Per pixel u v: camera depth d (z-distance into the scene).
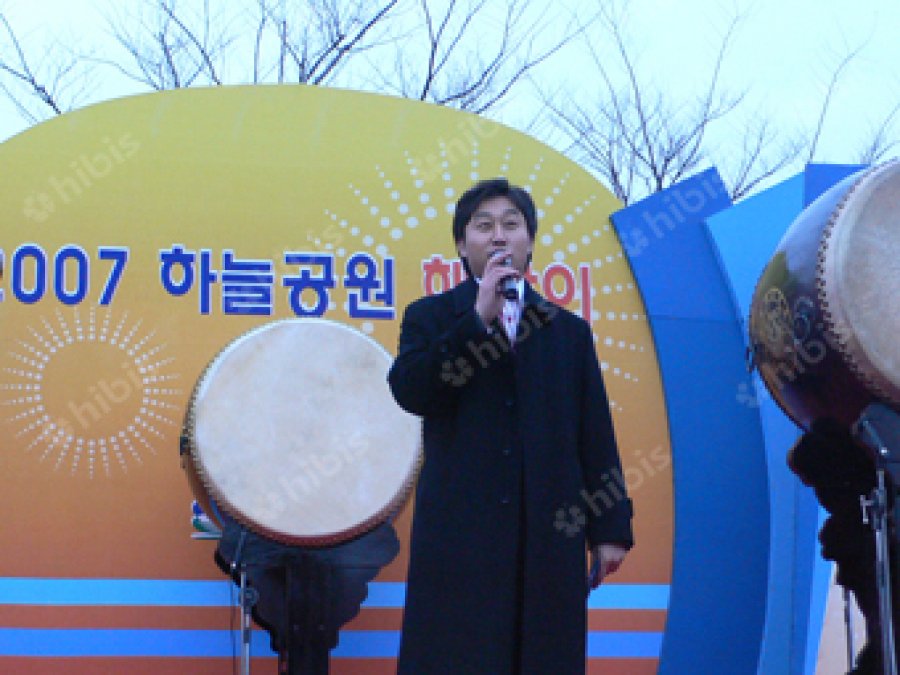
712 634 4.14
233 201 4.18
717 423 4.27
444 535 2.52
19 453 3.91
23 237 4.04
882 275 2.78
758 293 3.06
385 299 4.21
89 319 4.03
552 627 2.49
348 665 3.96
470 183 4.34
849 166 4.34
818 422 2.95
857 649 3.54
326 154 4.28
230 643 3.92
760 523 4.23
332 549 3.53
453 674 2.45
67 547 3.89
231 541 3.43
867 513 2.86
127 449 3.98
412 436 3.55
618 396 4.27
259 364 3.50
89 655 3.85
